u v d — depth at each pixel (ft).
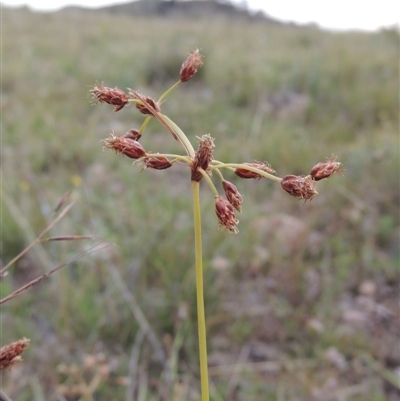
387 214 1.22
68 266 0.91
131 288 0.85
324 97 2.11
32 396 0.70
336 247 1.08
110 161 1.45
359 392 0.75
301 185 0.27
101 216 1.10
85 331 0.80
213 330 0.84
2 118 1.72
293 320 0.87
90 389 0.66
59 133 1.59
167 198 1.15
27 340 0.30
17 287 0.92
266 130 1.72
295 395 0.74
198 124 1.73
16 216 0.94
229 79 2.29
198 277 0.25
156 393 0.74
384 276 1.03
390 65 2.51
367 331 0.89
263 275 0.97
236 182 1.36
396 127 1.72
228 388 0.75
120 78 2.21
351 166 1.38
